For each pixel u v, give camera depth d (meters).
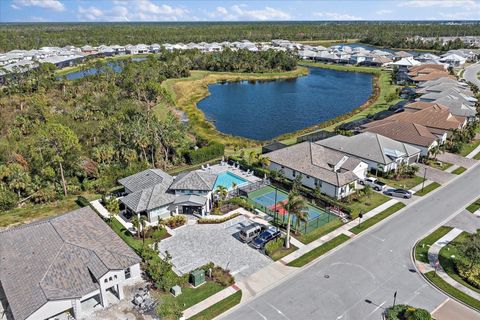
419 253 47.81
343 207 58.22
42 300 34.94
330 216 57.34
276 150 75.31
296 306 39.06
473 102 110.25
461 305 39.19
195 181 58.19
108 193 63.88
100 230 46.31
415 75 163.25
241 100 141.38
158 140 76.19
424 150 78.00
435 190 65.38
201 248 49.25
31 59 175.75
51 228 44.97
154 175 61.03
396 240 50.72
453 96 111.75
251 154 77.62
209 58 196.12
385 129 86.06
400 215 57.22
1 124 90.38
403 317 37.16
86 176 69.31
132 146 76.00
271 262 46.38
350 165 67.50
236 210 59.06
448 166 75.81
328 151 71.62
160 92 123.75
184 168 75.44
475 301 39.59
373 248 48.97
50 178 64.94
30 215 58.47
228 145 90.38
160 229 51.94
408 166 71.88
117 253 41.62
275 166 72.19
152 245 49.72
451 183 68.12
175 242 50.59
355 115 115.75
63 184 64.31
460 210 58.41
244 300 39.94
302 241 50.81
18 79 125.94
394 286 42.00
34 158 67.56
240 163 76.75
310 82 178.12
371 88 161.88
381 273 44.16
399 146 75.38
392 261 46.34
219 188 59.91
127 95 125.12
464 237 51.03
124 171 69.38
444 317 37.50
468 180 69.19
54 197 63.31
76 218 48.06
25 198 62.69
